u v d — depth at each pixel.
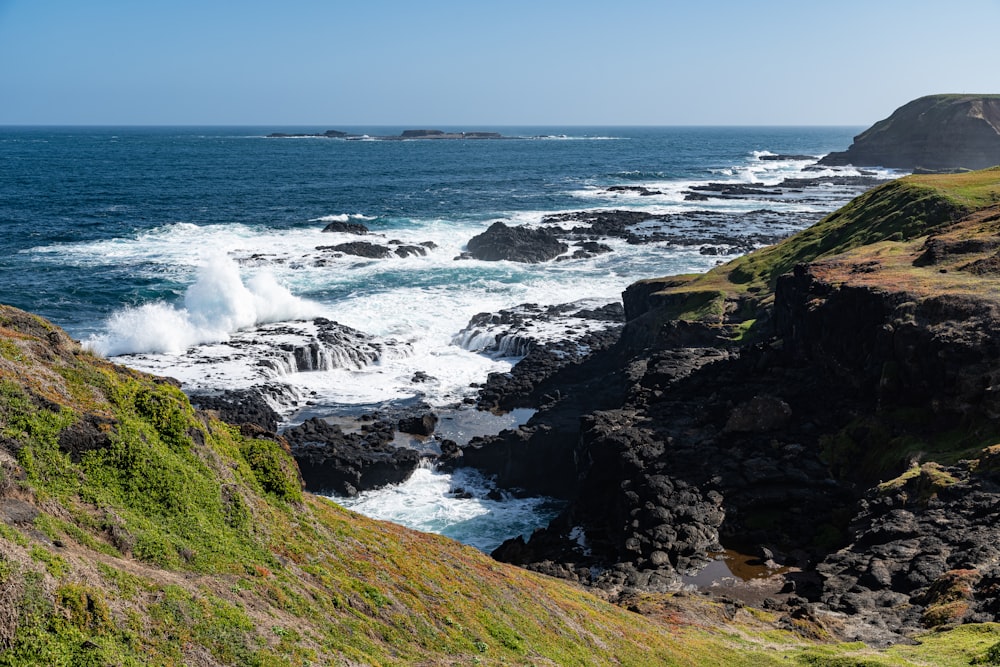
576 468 46.03
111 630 13.63
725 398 47.12
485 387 59.28
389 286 84.62
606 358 63.22
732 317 62.34
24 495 15.55
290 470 24.44
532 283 87.62
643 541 36.88
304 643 16.36
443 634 20.27
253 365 58.47
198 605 15.49
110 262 90.25
